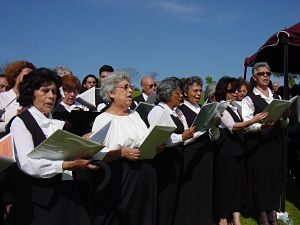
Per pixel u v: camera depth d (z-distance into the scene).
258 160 5.45
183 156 4.73
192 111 4.88
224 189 5.17
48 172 2.88
